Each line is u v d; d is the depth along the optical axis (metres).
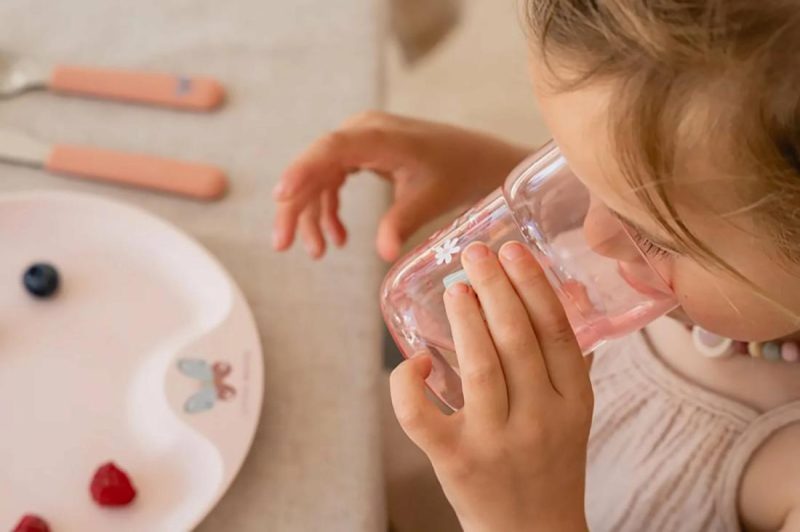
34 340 0.62
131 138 0.73
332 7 0.81
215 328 0.62
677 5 0.33
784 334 0.50
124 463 0.58
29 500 0.56
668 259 0.45
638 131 0.36
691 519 0.66
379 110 0.76
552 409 0.49
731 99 0.34
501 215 0.50
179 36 0.79
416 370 0.51
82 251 0.66
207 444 0.58
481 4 1.42
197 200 0.71
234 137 0.74
